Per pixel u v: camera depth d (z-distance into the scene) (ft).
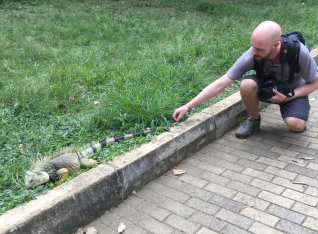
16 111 16.22
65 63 21.70
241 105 16.72
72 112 16.34
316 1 46.73
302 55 12.39
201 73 19.72
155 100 15.06
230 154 13.96
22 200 9.83
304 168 12.57
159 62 21.02
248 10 40.63
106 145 13.12
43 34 29.37
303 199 10.89
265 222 10.00
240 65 13.66
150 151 12.23
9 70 20.72
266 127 16.06
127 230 10.08
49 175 11.43
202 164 13.37
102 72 20.15
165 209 10.89
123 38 29.25
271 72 13.38
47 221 9.32
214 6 43.45
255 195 11.25
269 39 11.87
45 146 13.53
